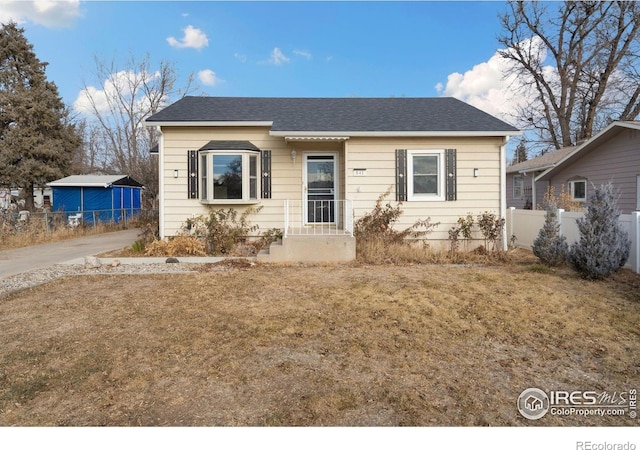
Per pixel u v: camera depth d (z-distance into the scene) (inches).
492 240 366.0
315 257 320.5
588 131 840.3
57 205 720.3
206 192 370.3
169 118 367.2
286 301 204.7
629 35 776.9
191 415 102.3
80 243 473.1
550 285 232.7
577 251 253.0
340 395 111.3
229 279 257.0
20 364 131.9
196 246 344.5
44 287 241.1
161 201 372.5
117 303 203.3
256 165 380.5
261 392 113.6
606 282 239.5
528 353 142.5
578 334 159.5
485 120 384.8
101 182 726.5
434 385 118.2
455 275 265.3
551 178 636.7
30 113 797.9
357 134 353.7
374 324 170.4
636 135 448.1
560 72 875.4
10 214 495.2
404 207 371.2
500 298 206.1
